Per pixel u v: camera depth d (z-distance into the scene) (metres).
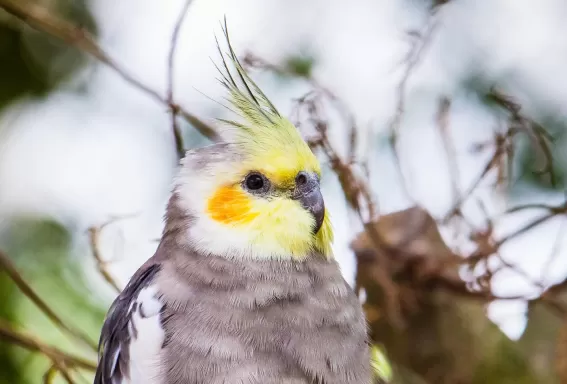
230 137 2.12
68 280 2.23
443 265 2.16
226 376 2.09
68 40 2.15
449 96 2.19
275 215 2.11
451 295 2.17
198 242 2.11
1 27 2.28
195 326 2.09
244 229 2.11
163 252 2.11
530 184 2.21
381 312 2.17
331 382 2.10
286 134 2.12
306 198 2.11
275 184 2.11
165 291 2.10
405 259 2.16
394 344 2.17
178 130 2.14
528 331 2.18
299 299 2.10
